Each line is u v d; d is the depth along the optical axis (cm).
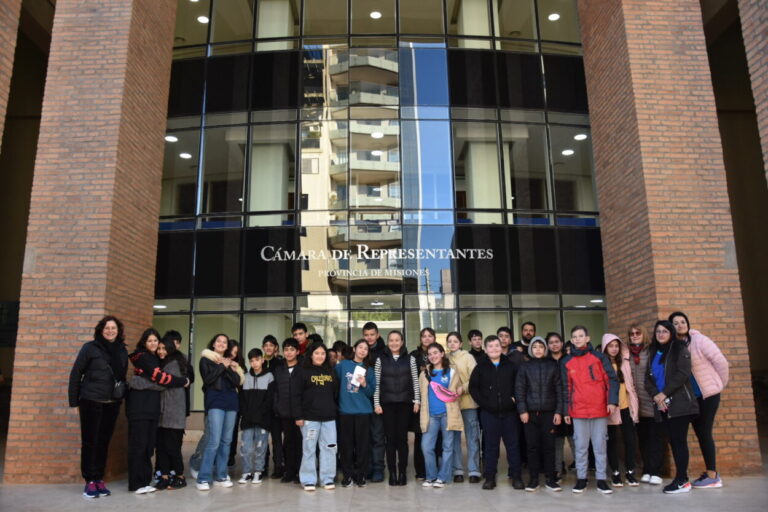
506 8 1670
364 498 697
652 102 938
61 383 838
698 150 923
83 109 924
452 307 1482
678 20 974
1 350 1850
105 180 897
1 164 1956
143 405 746
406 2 1659
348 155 1565
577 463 731
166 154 1583
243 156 1570
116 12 960
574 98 1633
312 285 1491
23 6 1511
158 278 1511
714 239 892
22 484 808
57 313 858
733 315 867
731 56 1961
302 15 1650
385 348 817
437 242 1516
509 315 1487
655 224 891
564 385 738
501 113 1605
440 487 755
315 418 751
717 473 762
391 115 1590
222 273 1509
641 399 770
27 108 1975
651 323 879
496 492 726
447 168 1562
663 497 684
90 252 875
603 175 1061
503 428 756
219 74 1620
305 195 1545
